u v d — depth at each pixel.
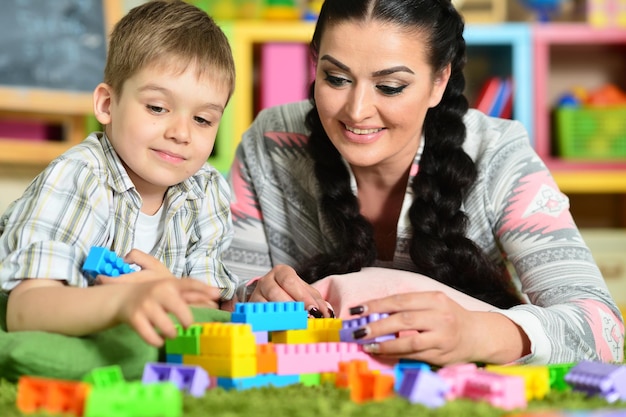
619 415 0.73
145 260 1.17
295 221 1.63
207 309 1.17
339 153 1.52
